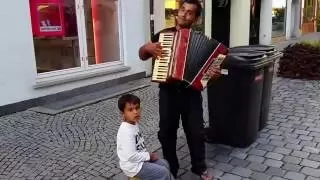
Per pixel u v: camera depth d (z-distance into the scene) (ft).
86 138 17.66
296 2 66.59
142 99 24.53
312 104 23.02
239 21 47.16
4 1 20.61
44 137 17.76
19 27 21.52
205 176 13.14
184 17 11.89
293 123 19.48
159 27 32.81
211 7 43.11
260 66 15.62
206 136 16.94
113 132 18.45
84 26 26.37
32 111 21.67
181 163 14.96
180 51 11.59
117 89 26.84
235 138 16.30
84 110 22.04
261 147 16.42
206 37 11.77
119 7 28.71
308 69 30.04
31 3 22.63
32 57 22.35
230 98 15.90
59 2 24.44
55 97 23.63
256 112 16.51
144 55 12.00
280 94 25.59
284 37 63.72
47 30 23.79
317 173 13.91
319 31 80.79
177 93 12.44
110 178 13.70
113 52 29.04
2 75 20.80
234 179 13.57
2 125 19.39
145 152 11.14
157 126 19.22
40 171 14.30
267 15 55.47
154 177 10.98
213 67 11.78
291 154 15.62
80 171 14.28
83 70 26.23
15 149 16.35
